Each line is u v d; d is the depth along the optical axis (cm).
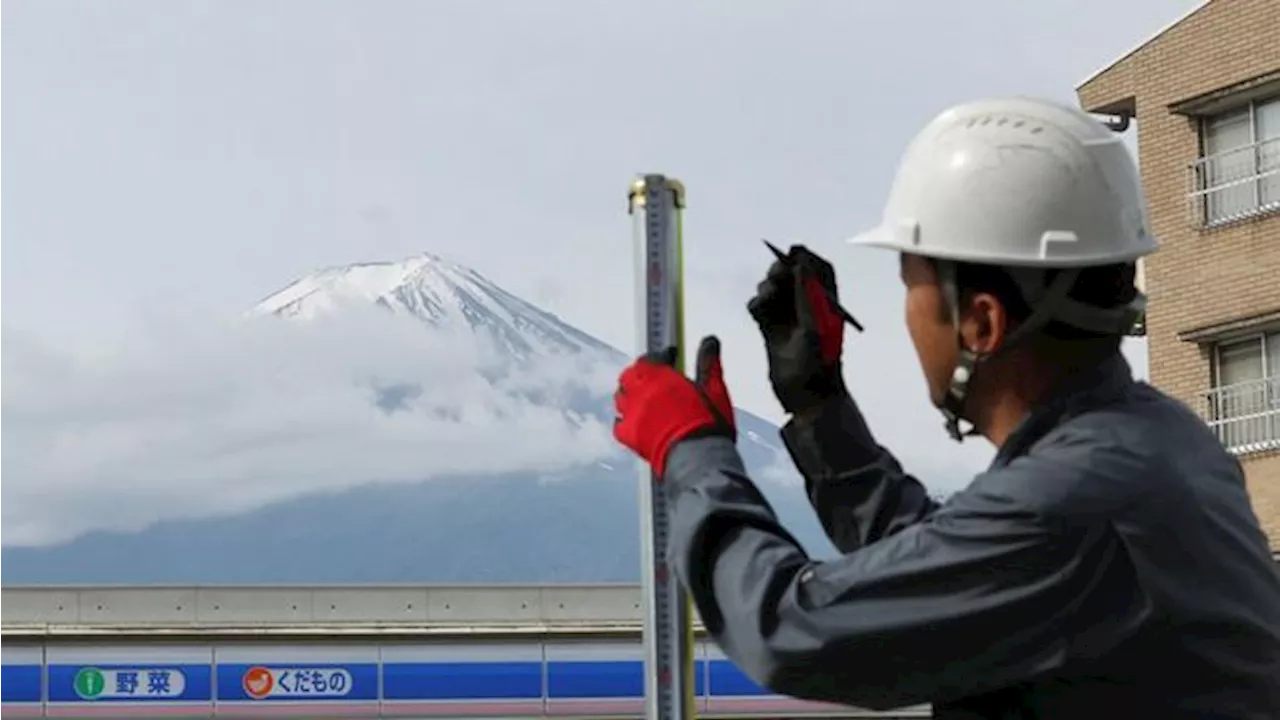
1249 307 3609
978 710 334
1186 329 3703
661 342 436
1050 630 318
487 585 3706
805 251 407
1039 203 340
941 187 346
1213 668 321
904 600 319
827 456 410
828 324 407
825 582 324
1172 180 3769
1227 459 340
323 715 3619
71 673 3550
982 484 324
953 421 351
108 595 3594
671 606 432
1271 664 327
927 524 324
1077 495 318
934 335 347
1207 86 3694
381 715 3625
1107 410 332
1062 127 347
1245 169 3653
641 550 436
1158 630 319
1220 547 324
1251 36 3609
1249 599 326
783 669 324
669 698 430
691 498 338
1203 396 3681
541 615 3716
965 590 318
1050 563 316
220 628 3603
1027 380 341
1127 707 321
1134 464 322
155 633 3575
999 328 340
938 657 319
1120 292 344
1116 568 318
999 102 353
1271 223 3594
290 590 3653
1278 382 3575
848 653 321
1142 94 3831
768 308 411
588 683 3697
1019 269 340
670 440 345
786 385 409
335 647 3631
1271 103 3625
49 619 3569
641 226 439
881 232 354
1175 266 3747
